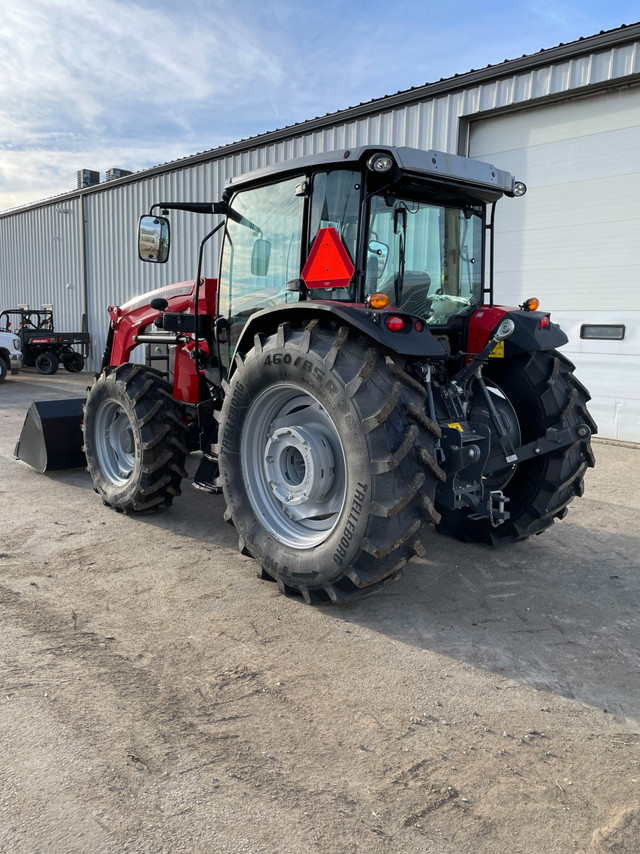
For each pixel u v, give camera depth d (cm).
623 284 683
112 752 201
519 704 232
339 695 235
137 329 512
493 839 170
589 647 274
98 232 1533
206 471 395
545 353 367
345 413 271
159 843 166
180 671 248
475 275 377
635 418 688
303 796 184
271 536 318
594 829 174
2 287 1970
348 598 291
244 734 211
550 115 716
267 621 291
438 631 286
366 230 303
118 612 297
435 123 802
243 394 324
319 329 297
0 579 333
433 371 323
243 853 164
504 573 354
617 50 644
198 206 393
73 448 541
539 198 736
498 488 373
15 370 1555
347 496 275
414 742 209
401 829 173
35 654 258
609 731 218
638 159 659
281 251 352
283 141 1020
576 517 457
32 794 182
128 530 413
